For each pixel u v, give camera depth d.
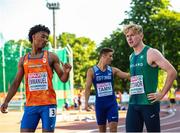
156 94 6.17
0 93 42.09
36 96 6.78
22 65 6.99
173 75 6.11
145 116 6.25
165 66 6.14
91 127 22.17
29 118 6.78
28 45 76.94
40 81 6.78
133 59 6.44
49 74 6.81
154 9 65.06
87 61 79.62
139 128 6.41
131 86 6.45
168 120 26.64
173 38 64.56
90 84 9.58
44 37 6.88
